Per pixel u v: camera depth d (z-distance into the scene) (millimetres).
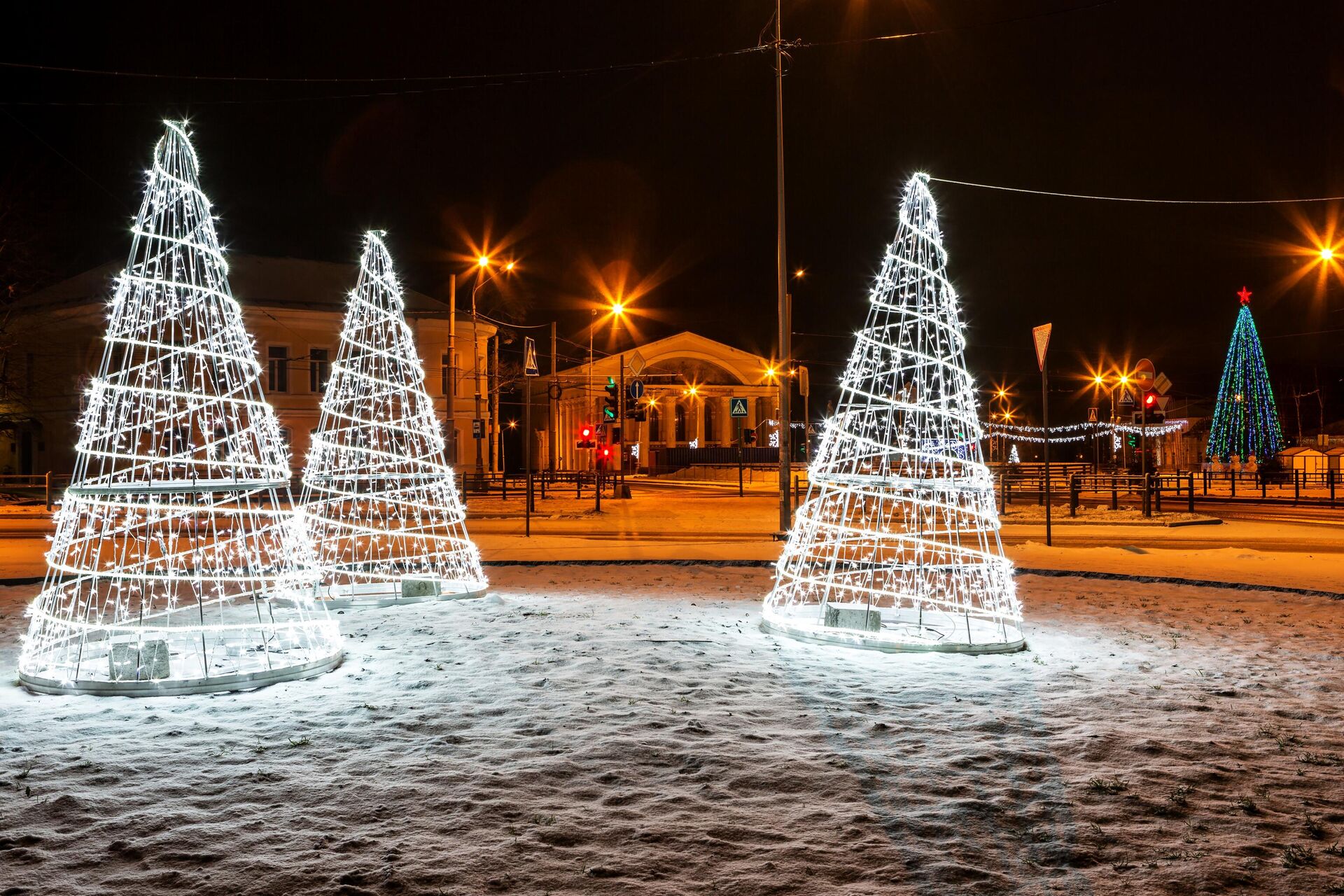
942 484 9109
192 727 6344
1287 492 44406
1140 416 26531
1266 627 10477
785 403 21297
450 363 34062
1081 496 41312
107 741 6059
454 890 4020
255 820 4754
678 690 7340
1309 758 5801
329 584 13336
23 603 12242
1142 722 6586
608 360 72125
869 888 4078
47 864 4262
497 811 4867
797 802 5027
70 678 7566
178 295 8414
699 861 4305
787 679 7758
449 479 13148
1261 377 57062
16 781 5324
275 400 47188
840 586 9641
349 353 12938
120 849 4410
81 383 42125
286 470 8805
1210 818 4867
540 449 76625
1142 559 16719
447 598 12188
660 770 5480
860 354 9930
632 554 17266
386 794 5105
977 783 5324
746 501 38594
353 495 12766
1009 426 77438
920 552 9820
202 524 23516
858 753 5824
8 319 42344
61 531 8203
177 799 5039
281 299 48375
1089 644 9453
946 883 4125
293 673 7793
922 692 7355
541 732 6199
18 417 46344
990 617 10680
